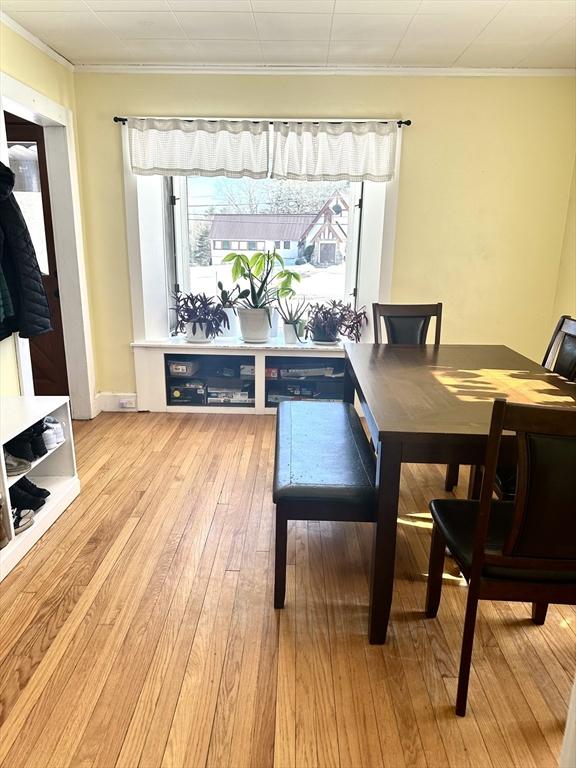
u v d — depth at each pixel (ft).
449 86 11.39
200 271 13.58
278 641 5.61
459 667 5.16
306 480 5.88
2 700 4.82
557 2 8.34
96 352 12.96
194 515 8.25
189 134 11.51
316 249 13.38
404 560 7.20
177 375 13.15
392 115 11.60
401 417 5.40
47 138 11.18
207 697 4.88
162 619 5.91
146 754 4.33
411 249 12.29
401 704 4.86
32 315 8.41
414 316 10.39
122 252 12.35
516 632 5.82
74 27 9.46
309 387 13.38
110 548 7.30
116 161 11.85
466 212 12.07
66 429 8.55
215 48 10.41
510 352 9.21
